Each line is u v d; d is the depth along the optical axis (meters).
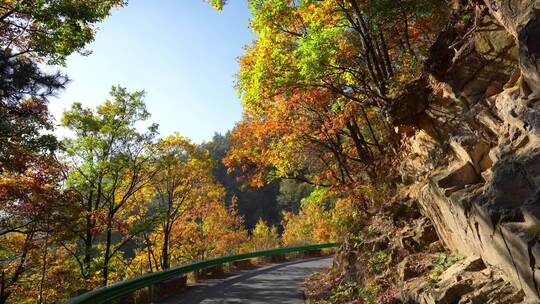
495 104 6.91
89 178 26.23
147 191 33.78
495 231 5.55
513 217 5.30
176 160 31.89
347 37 14.06
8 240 20.09
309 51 12.41
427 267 8.18
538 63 5.46
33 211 17.64
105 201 28.73
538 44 5.46
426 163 9.88
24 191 17.39
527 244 4.75
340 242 16.77
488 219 5.70
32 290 21.02
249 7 14.31
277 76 14.33
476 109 7.57
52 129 16.16
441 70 8.81
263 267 24.06
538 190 4.95
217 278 18.52
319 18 13.41
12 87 13.10
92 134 27.03
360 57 14.23
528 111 5.72
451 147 8.41
